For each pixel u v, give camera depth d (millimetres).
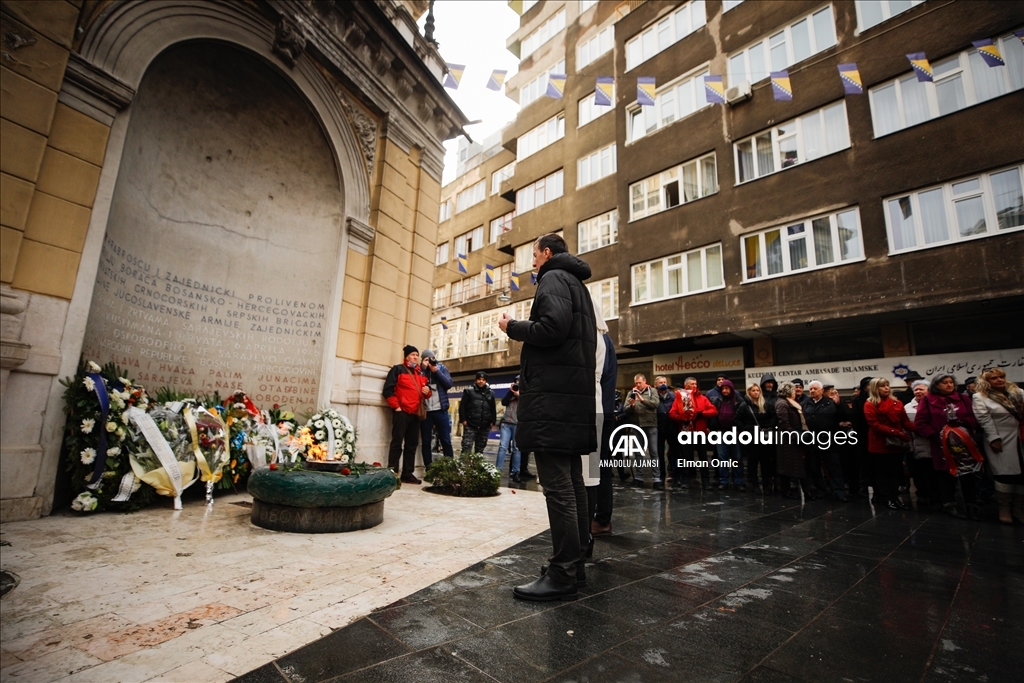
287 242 7234
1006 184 9383
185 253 6207
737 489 7859
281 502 3830
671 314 13992
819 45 12227
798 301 11594
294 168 7348
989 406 5270
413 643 1975
